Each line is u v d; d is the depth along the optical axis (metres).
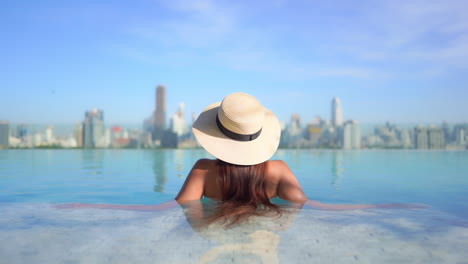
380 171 5.61
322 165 6.89
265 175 2.32
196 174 2.35
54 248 1.41
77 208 2.22
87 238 1.54
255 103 2.34
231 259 1.26
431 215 2.06
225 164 2.27
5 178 4.57
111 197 3.13
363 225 1.77
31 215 2.04
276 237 1.54
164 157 9.77
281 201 2.36
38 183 4.08
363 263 1.24
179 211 2.05
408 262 1.26
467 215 2.09
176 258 1.28
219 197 2.34
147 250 1.37
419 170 5.81
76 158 9.16
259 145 2.31
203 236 1.54
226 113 2.25
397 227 1.75
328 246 1.42
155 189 3.61
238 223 1.76
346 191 3.47
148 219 1.88
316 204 2.29
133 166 6.55
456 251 1.38
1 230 1.68
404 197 3.08
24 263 1.24
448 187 3.75
